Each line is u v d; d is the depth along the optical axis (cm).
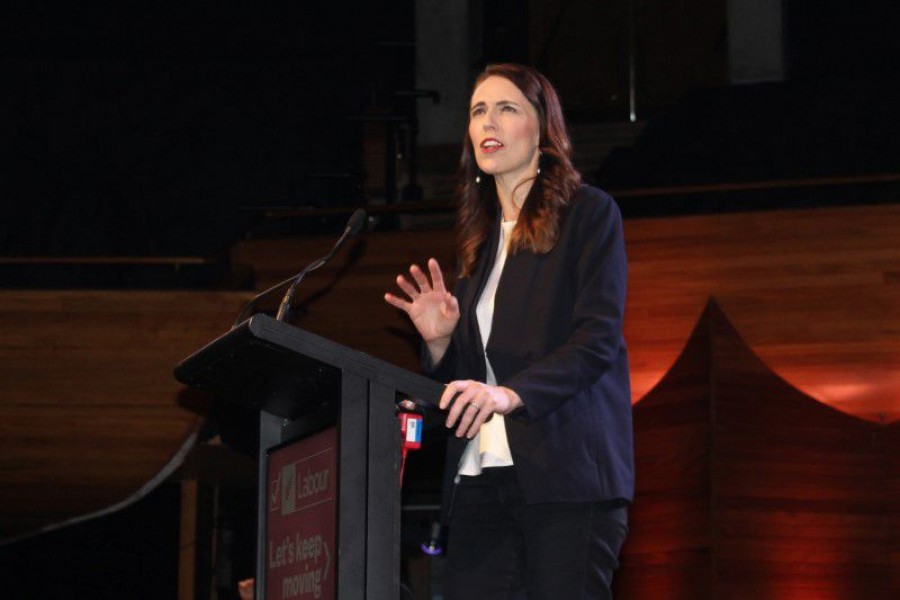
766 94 1482
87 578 1526
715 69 1708
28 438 1182
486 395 373
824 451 1068
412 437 371
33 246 1620
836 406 1098
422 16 1708
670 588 1048
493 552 426
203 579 1468
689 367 1100
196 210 1644
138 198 1648
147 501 1524
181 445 1175
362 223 414
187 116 1678
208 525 1488
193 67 1695
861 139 1417
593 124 1678
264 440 406
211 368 373
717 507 1043
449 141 1677
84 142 1669
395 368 355
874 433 1072
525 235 431
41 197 1645
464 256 460
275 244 1227
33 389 1181
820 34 1662
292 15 1719
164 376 1180
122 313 1184
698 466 1063
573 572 404
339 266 1212
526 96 450
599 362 403
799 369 1109
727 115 1473
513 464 417
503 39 1733
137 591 1519
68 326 1182
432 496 1430
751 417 1077
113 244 1627
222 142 1669
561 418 411
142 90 1686
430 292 434
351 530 341
